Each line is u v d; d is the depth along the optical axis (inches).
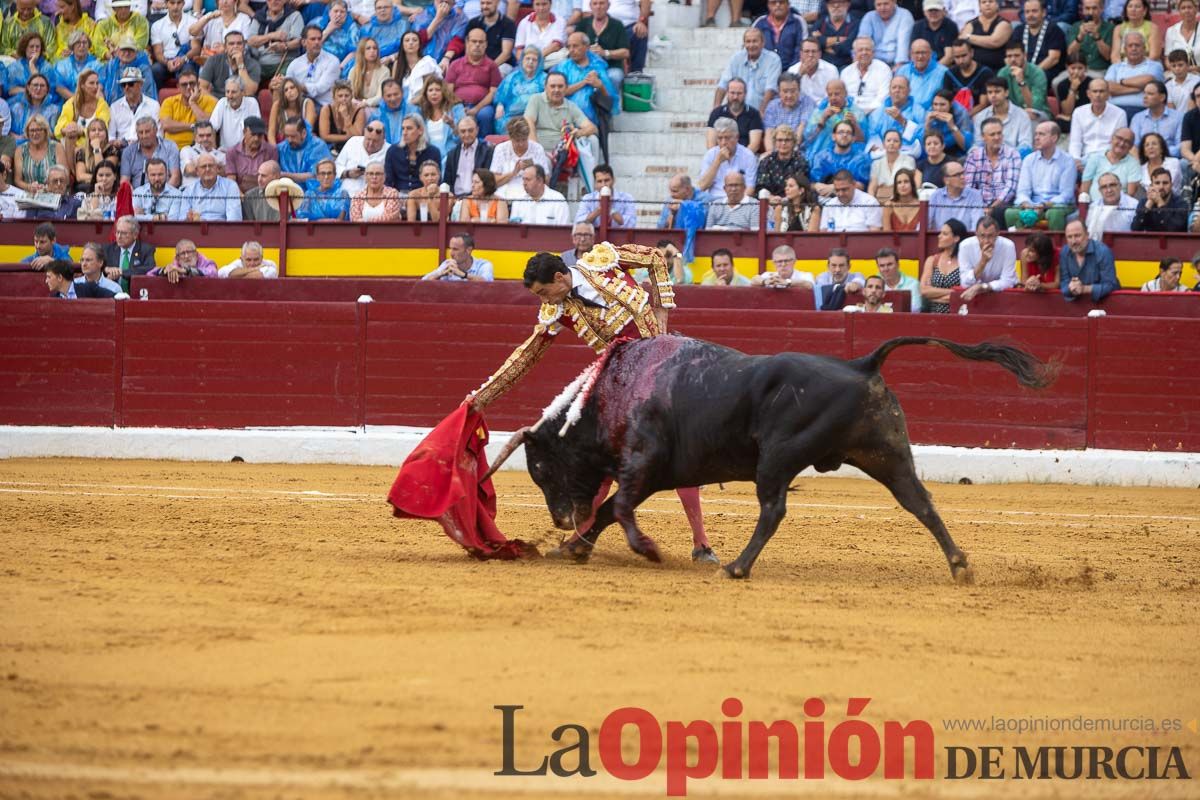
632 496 645.3
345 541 733.3
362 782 341.1
